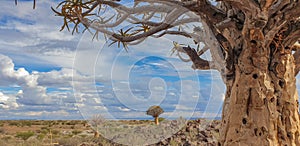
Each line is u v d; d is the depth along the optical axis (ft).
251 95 10.23
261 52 10.17
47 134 61.11
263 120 10.07
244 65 10.36
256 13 9.44
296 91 10.78
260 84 10.22
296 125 10.37
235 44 10.65
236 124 10.36
